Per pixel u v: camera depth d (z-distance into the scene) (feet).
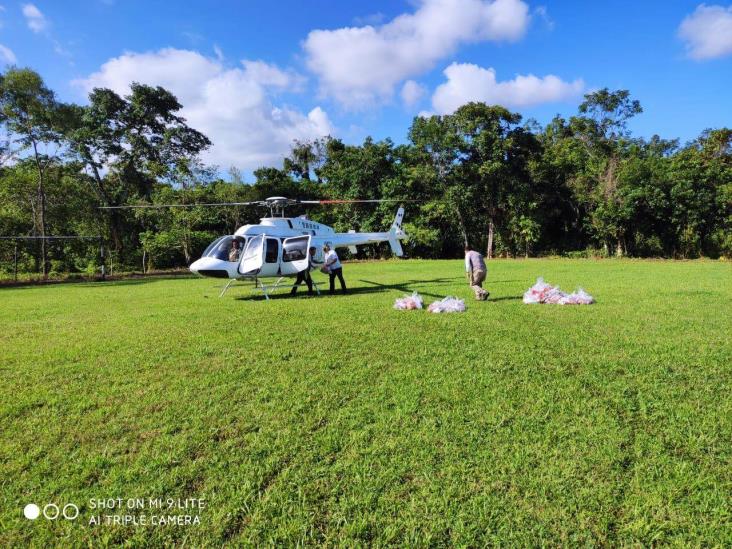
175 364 17.13
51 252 85.20
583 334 20.72
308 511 8.06
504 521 7.70
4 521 7.98
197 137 119.65
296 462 9.65
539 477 8.89
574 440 10.37
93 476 9.37
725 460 9.55
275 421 11.68
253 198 106.83
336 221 121.70
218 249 37.50
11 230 78.33
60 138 76.54
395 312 27.76
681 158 104.42
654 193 100.99
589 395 13.12
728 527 7.54
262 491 8.75
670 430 10.83
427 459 9.64
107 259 89.25
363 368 16.10
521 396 13.08
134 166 109.40
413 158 119.65
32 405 13.16
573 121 128.47
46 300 40.75
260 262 37.37
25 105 70.79
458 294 37.01
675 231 106.01
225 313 29.04
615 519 7.77
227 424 11.62
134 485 8.95
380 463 9.53
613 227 107.24
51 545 7.47
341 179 119.85
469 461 9.52
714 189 101.76
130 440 10.87
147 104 110.01
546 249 124.67
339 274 39.52
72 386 14.80
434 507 8.07
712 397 12.93
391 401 12.83
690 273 56.59
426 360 16.97
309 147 145.79
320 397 13.37
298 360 17.31
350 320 25.38
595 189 111.86
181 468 9.51
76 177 90.33
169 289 48.83
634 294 34.65
